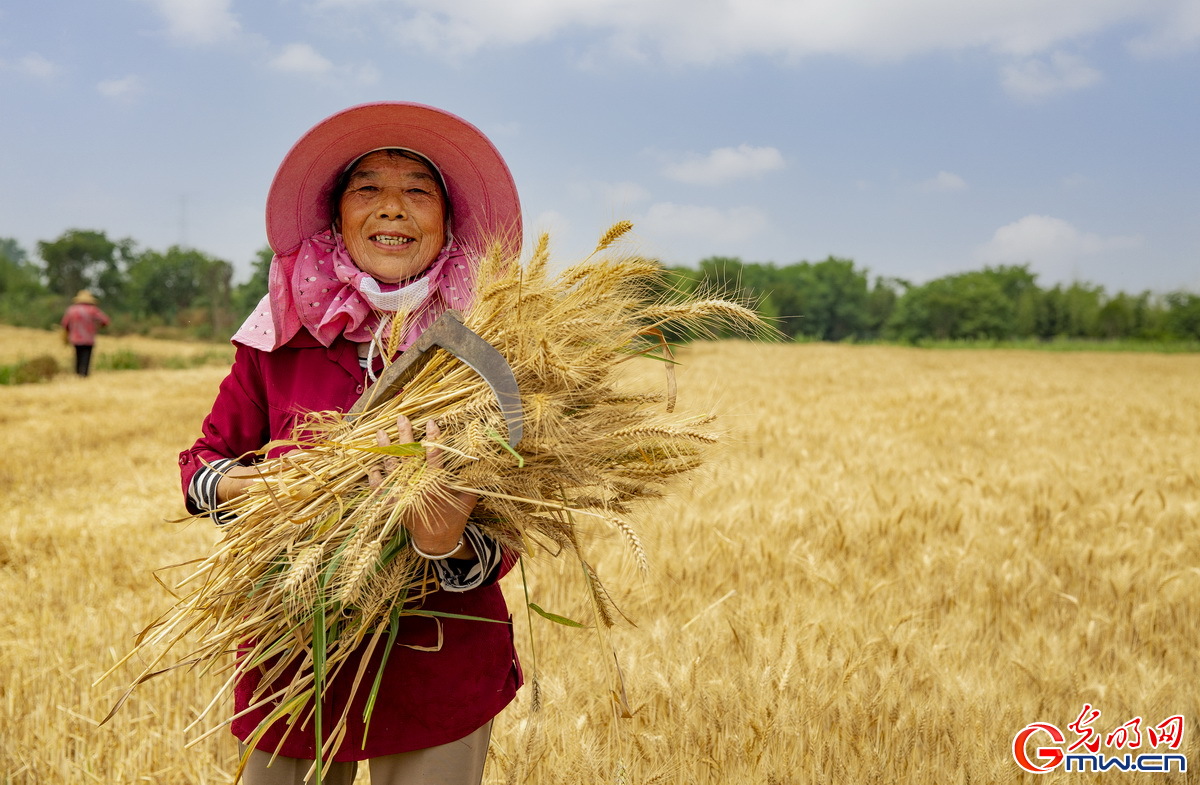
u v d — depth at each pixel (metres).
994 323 105.25
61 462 9.77
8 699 3.64
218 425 2.20
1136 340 93.69
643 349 2.02
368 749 2.04
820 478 7.64
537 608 2.27
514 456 1.80
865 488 7.43
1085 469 8.97
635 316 1.99
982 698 3.49
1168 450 11.41
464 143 2.22
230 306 62.75
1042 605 4.88
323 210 2.24
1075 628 4.45
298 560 1.74
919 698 3.52
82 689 3.77
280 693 1.89
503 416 1.79
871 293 114.56
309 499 1.86
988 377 28.89
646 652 3.81
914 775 3.07
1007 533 6.13
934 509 6.51
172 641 1.97
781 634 3.81
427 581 2.00
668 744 3.13
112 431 11.99
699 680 3.39
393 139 2.22
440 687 2.06
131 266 86.38
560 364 1.80
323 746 1.93
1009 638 4.36
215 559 1.95
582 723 3.08
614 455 1.97
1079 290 104.88
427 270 2.21
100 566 5.61
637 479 2.02
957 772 3.07
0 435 11.37
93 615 4.60
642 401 2.06
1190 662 4.29
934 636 4.26
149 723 3.52
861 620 4.20
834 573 4.89
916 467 8.91
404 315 2.02
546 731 3.04
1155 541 6.13
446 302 2.15
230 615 1.97
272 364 2.15
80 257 95.94
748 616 4.19
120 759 3.21
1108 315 99.56
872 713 3.29
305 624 1.91
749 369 27.56
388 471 1.84
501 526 2.00
